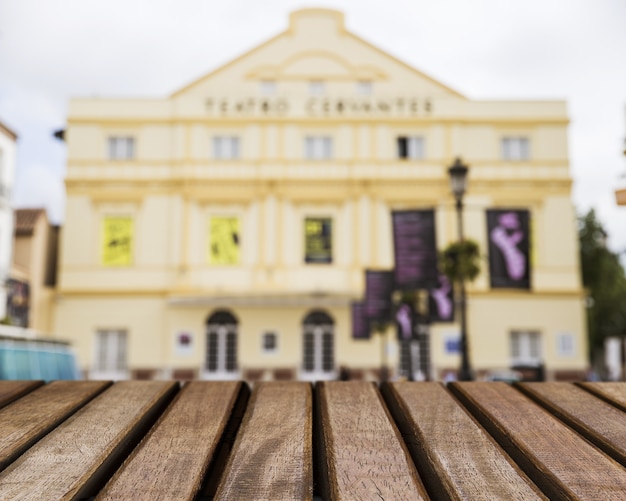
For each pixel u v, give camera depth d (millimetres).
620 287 46312
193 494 2799
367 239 35969
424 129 36812
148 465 3000
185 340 35312
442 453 3084
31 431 3283
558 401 3729
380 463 2998
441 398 3736
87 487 2930
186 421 3430
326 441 3193
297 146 36500
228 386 3938
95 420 3439
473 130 36875
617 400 3693
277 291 35375
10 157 30000
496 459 3035
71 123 36625
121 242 36281
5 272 29641
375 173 36312
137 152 36562
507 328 35938
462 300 18500
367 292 27234
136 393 3824
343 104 36625
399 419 3660
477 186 36500
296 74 37062
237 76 37031
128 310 35750
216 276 35781
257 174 36250
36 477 2902
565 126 37031
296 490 2814
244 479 2893
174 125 36625
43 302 35656
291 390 3906
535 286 36281
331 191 36219
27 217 35344
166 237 36156
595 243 44094
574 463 3006
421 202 36312
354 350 35156
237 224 36250
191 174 36188
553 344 35969
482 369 35500
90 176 36344
